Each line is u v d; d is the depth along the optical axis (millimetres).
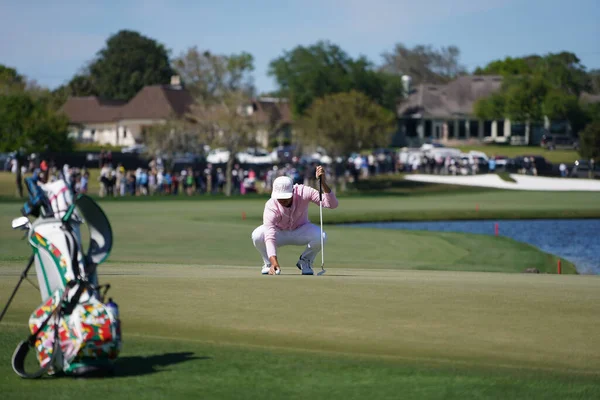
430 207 169375
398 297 35125
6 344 26734
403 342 27234
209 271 47156
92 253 23859
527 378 23047
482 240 105000
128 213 148750
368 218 144375
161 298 34125
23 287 36906
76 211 24344
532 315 31641
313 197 41594
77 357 22812
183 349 26156
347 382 22625
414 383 22578
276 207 41312
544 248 109875
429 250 93062
